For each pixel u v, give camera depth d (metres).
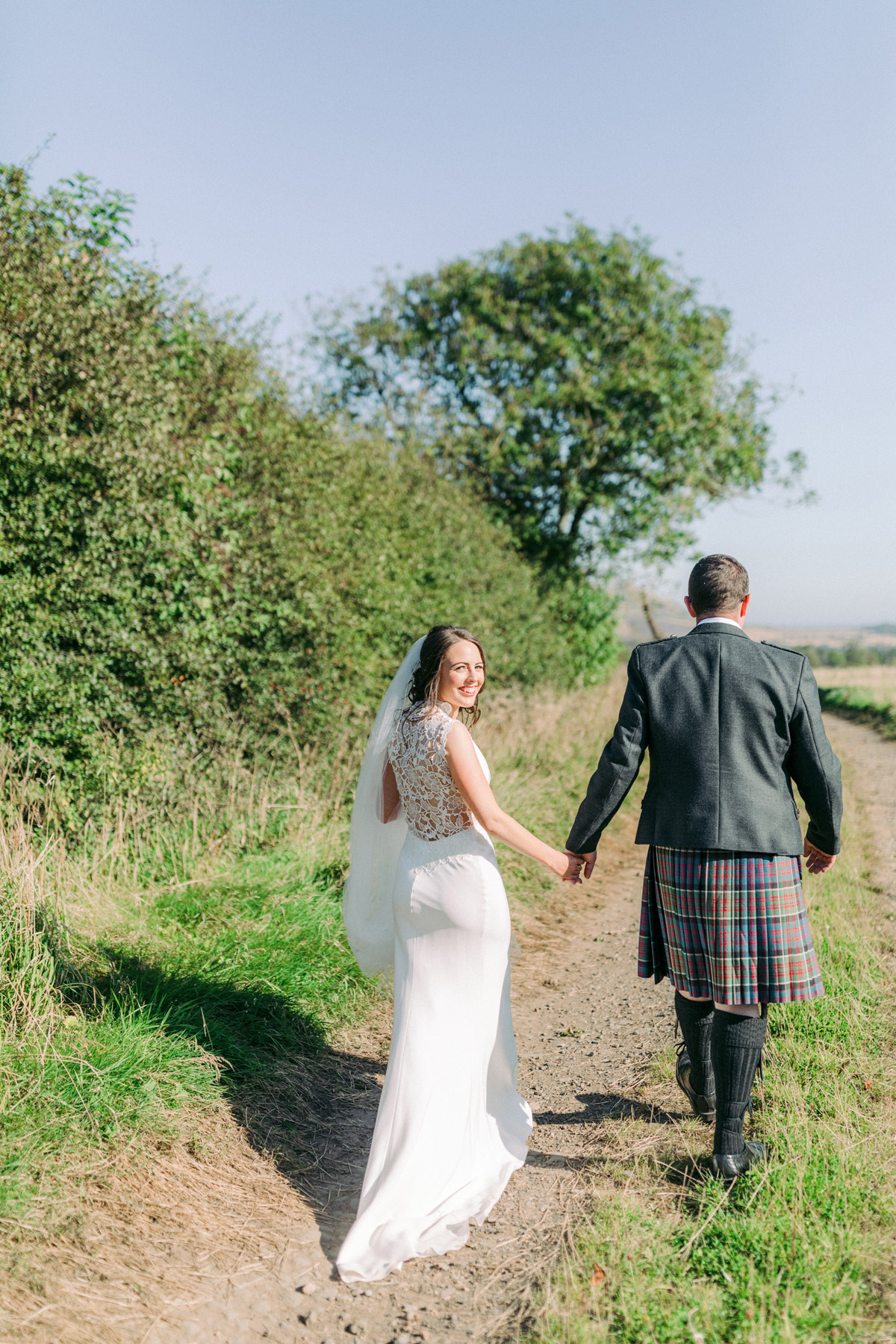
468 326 19.52
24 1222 2.22
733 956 2.47
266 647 7.13
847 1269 2.07
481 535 14.46
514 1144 2.87
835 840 2.65
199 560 6.46
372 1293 2.22
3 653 5.05
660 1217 2.40
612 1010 4.30
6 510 5.39
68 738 5.24
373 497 9.95
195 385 7.54
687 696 2.58
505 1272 2.28
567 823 7.70
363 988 4.11
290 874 5.08
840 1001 3.62
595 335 19.64
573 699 13.97
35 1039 2.84
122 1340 1.96
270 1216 2.53
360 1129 3.10
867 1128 2.69
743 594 2.74
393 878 3.27
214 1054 3.18
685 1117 3.04
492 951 2.76
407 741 2.75
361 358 19.59
